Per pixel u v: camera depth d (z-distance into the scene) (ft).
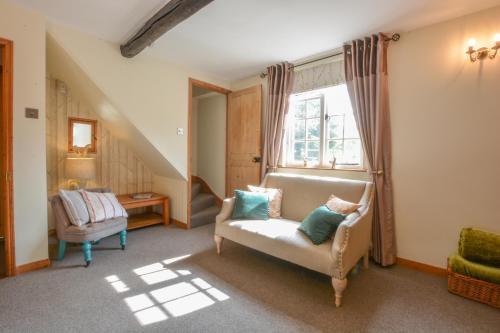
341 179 8.63
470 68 6.91
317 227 6.66
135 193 12.78
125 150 12.74
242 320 5.33
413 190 7.91
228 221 8.55
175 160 11.16
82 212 8.00
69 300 5.89
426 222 7.70
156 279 7.01
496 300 5.82
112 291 6.33
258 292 6.43
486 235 6.35
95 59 8.63
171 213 12.81
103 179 12.01
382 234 8.01
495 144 6.63
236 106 12.96
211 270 7.63
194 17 7.25
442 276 7.42
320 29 7.89
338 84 9.48
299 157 10.97
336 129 9.79
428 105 7.58
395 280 7.15
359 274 7.51
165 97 10.68
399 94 8.07
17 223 6.98
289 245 6.70
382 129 8.15
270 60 10.52
